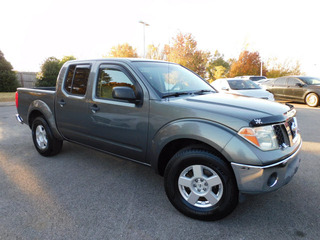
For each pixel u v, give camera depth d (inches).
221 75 1620.3
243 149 85.5
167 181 104.6
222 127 90.3
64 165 160.1
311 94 434.3
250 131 86.4
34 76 907.4
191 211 99.5
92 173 147.6
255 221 98.7
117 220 100.0
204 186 97.3
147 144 112.0
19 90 189.6
